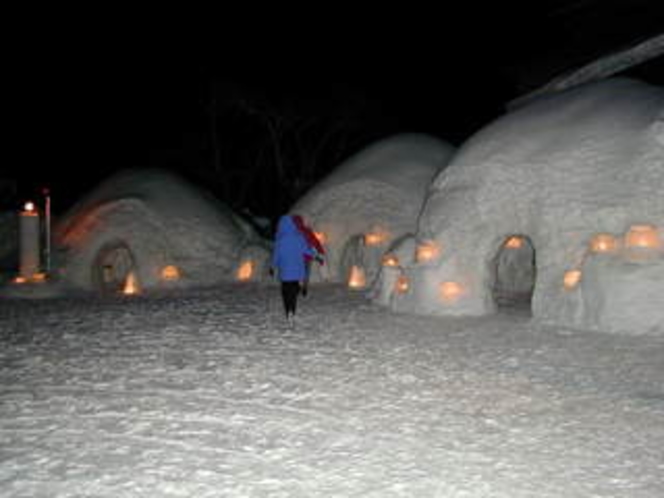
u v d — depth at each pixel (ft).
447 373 23.65
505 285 45.14
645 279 29.35
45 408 20.07
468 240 35.12
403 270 37.42
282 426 18.40
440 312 34.73
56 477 15.12
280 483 14.76
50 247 48.52
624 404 20.13
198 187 56.24
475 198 35.42
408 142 50.83
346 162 51.75
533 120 37.14
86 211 49.55
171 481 14.88
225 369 24.45
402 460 16.03
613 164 32.24
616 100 35.45
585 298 30.81
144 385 22.47
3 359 26.27
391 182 46.57
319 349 27.45
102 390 21.91
